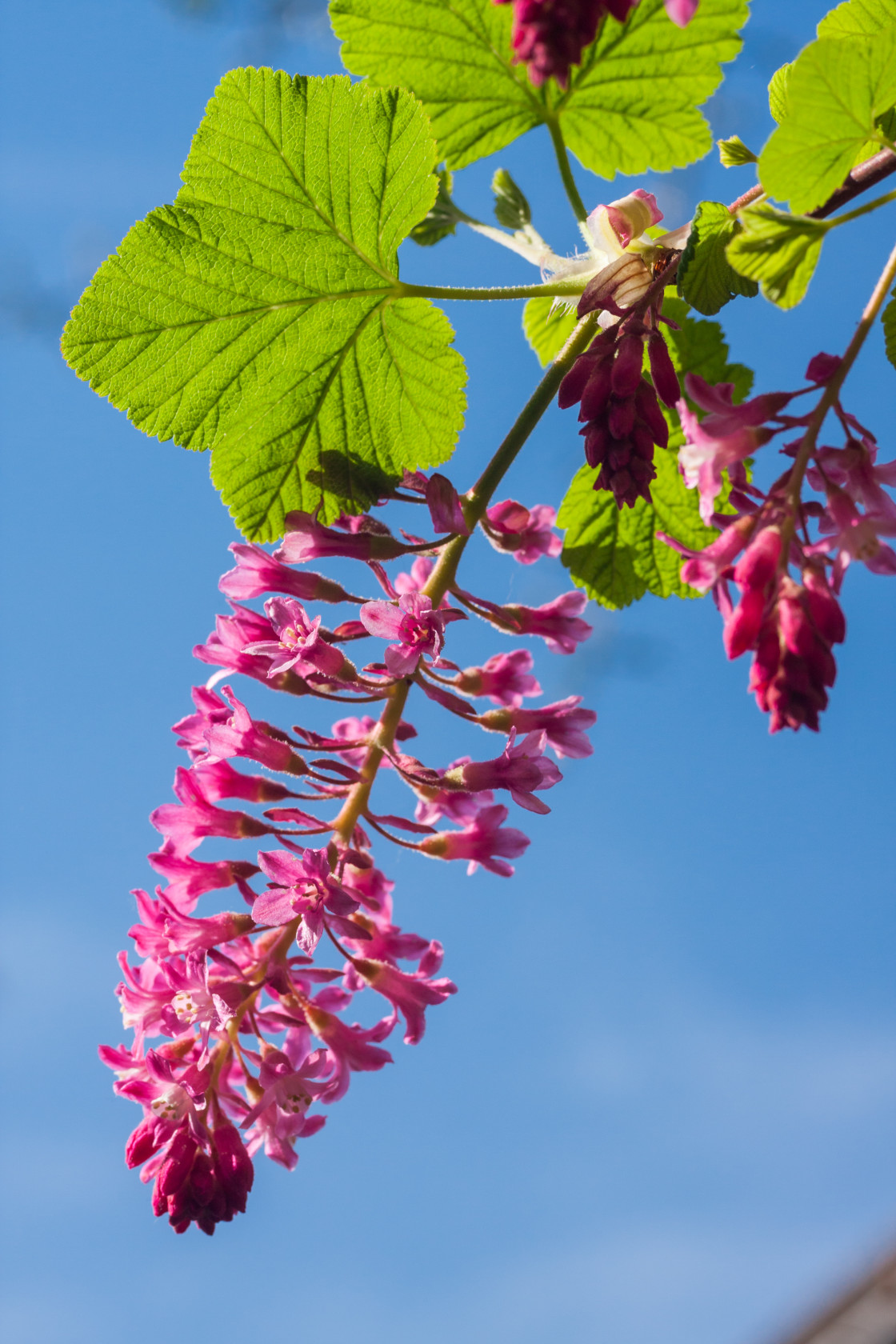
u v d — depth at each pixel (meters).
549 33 0.40
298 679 0.46
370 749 0.46
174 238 0.46
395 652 0.45
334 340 0.47
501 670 0.47
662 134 0.48
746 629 0.42
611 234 0.47
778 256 0.43
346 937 0.45
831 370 0.43
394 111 0.46
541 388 0.46
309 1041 0.46
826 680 0.42
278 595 0.46
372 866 0.45
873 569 0.42
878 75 0.43
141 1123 0.45
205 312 0.47
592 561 0.50
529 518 0.48
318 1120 0.45
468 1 0.47
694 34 0.47
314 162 0.46
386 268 0.47
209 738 0.45
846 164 0.44
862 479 0.43
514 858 0.46
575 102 0.48
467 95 0.48
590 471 0.50
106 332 0.46
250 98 0.46
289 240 0.47
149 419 0.47
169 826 0.46
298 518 0.46
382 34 0.47
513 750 0.46
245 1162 0.44
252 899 0.45
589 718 0.47
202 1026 0.45
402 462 0.47
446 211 0.50
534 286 0.47
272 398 0.47
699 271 0.45
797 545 0.43
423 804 0.47
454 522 0.46
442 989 0.46
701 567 0.43
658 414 0.45
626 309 0.46
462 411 0.48
